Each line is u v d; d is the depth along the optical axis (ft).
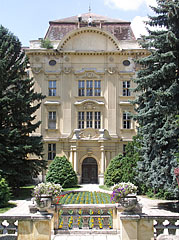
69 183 106.32
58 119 125.70
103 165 120.57
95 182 123.03
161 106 60.90
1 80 87.15
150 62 68.13
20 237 35.63
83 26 138.41
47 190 38.65
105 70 127.13
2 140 86.69
